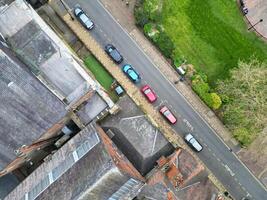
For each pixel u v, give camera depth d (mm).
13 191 58656
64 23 70625
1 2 60219
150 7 69562
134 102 64625
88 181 50125
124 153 62594
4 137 56406
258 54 70875
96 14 71000
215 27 70938
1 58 53812
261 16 70938
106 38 70812
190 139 69375
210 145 70188
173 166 60250
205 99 69125
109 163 50125
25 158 62562
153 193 56875
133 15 70812
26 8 59094
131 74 69500
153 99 69625
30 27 58625
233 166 70188
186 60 70312
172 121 69438
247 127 66938
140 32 70750
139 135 62688
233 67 70438
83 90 60312
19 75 55031
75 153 55875
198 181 62188
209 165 70188
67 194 50875
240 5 70938
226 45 70875
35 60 58281
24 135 57406
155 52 70562
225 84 67500
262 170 70250
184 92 70375
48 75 59250
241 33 70938
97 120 63438
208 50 70750
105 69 69938
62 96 60094
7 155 57375
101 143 53469
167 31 70625
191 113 70312
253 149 70062
